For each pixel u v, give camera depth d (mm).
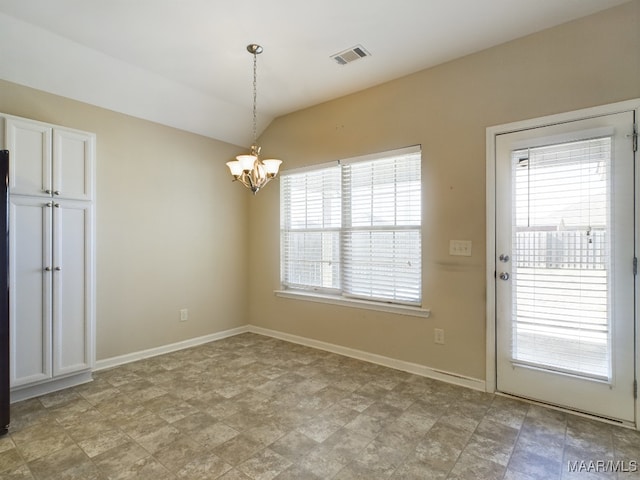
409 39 2523
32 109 2738
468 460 1818
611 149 2189
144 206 3434
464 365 2752
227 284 4207
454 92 2803
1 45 2414
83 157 2746
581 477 1688
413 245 3086
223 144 4156
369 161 3332
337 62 2852
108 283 3176
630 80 2135
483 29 2404
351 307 3439
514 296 2537
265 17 2264
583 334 2283
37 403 2434
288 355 3477
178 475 1696
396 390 2662
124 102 3193
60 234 2623
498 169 2602
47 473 1706
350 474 1711
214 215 4062
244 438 2016
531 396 2469
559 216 2367
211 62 2850
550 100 2391
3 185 2098
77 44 2570
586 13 2236
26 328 2465
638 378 2113
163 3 2123
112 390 2654
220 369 3098
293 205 4039
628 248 2141
